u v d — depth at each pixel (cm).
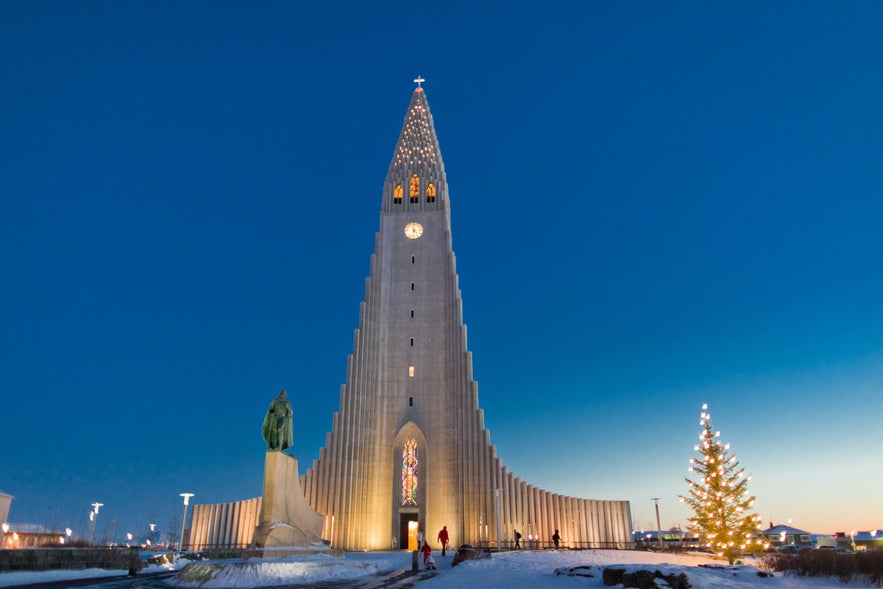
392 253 7500
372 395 6844
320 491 6397
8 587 2789
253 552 3306
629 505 6600
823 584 2900
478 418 6525
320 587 2850
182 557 4369
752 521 3619
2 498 4106
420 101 8619
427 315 7188
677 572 2494
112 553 3738
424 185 7819
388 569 3850
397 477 6588
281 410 3828
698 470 3778
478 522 6216
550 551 4378
